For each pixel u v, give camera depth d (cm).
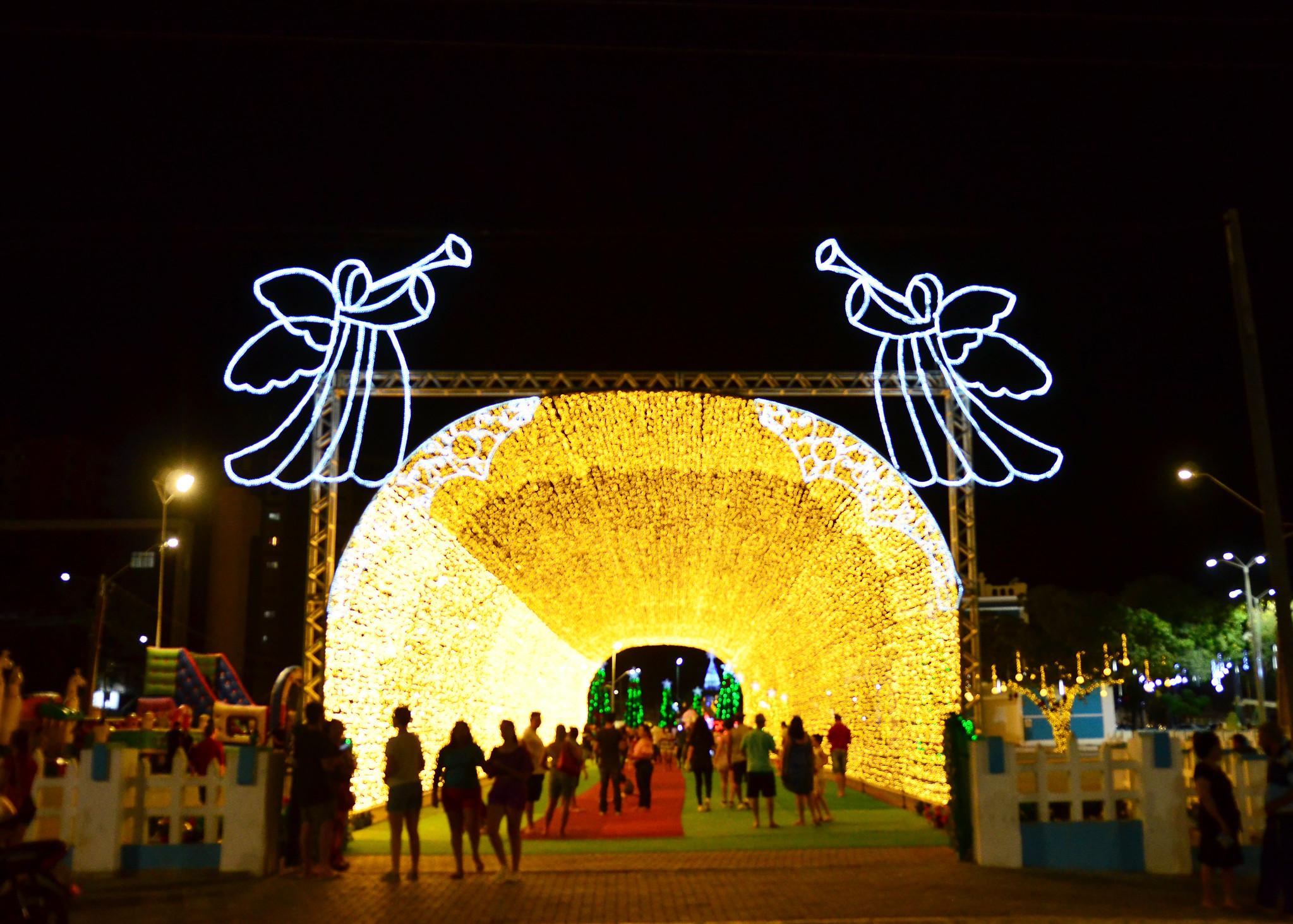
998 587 4872
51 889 744
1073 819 1053
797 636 2645
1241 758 1040
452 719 2091
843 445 1645
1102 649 4266
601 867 1090
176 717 2186
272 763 1068
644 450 1767
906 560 1775
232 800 1046
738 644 3328
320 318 1422
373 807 1648
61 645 4866
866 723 2155
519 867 1089
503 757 1024
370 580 1606
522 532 2106
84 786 1034
